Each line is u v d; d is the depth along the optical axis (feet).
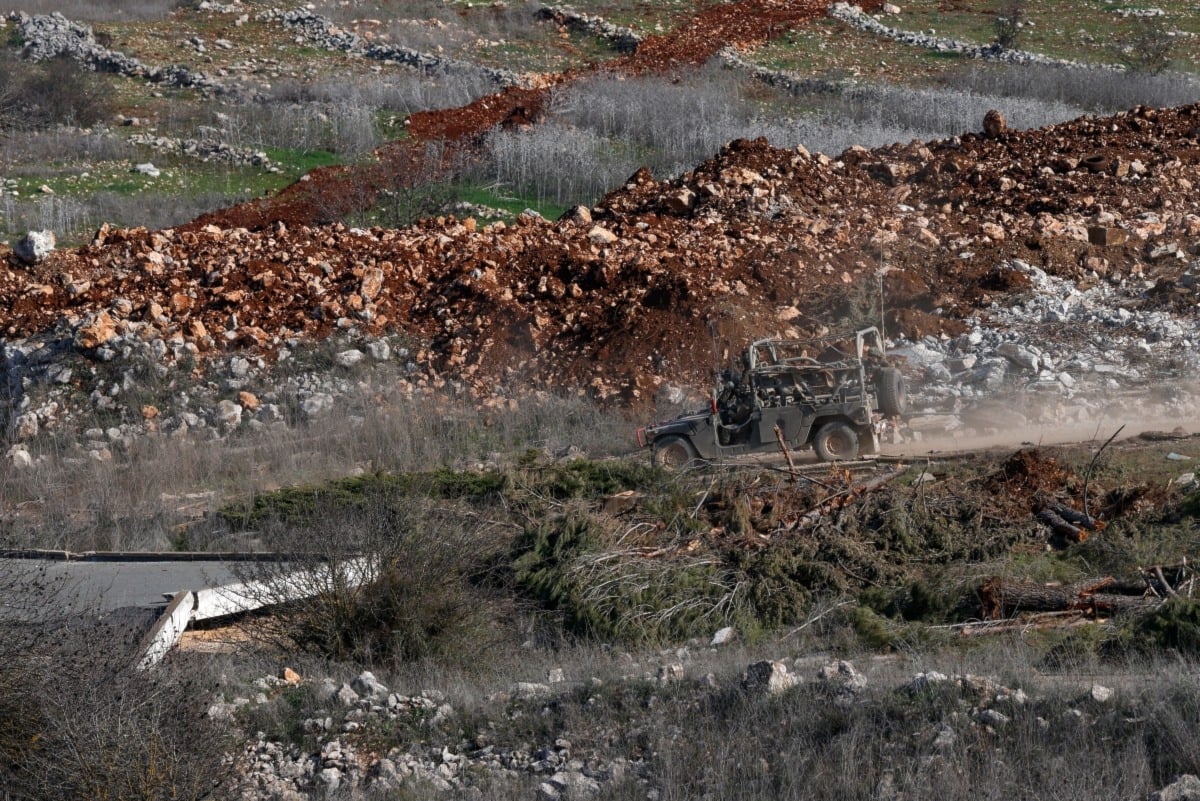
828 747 119.65
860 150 371.56
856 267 303.89
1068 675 135.85
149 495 244.83
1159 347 261.44
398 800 121.90
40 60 609.42
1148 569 168.76
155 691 123.95
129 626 161.79
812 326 288.92
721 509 202.28
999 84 574.56
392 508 191.31
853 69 625.82
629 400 267.18
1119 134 384.27
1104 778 109.09
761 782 115.65
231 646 175.11
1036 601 165.68
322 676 158.81
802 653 160.66
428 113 549.95
